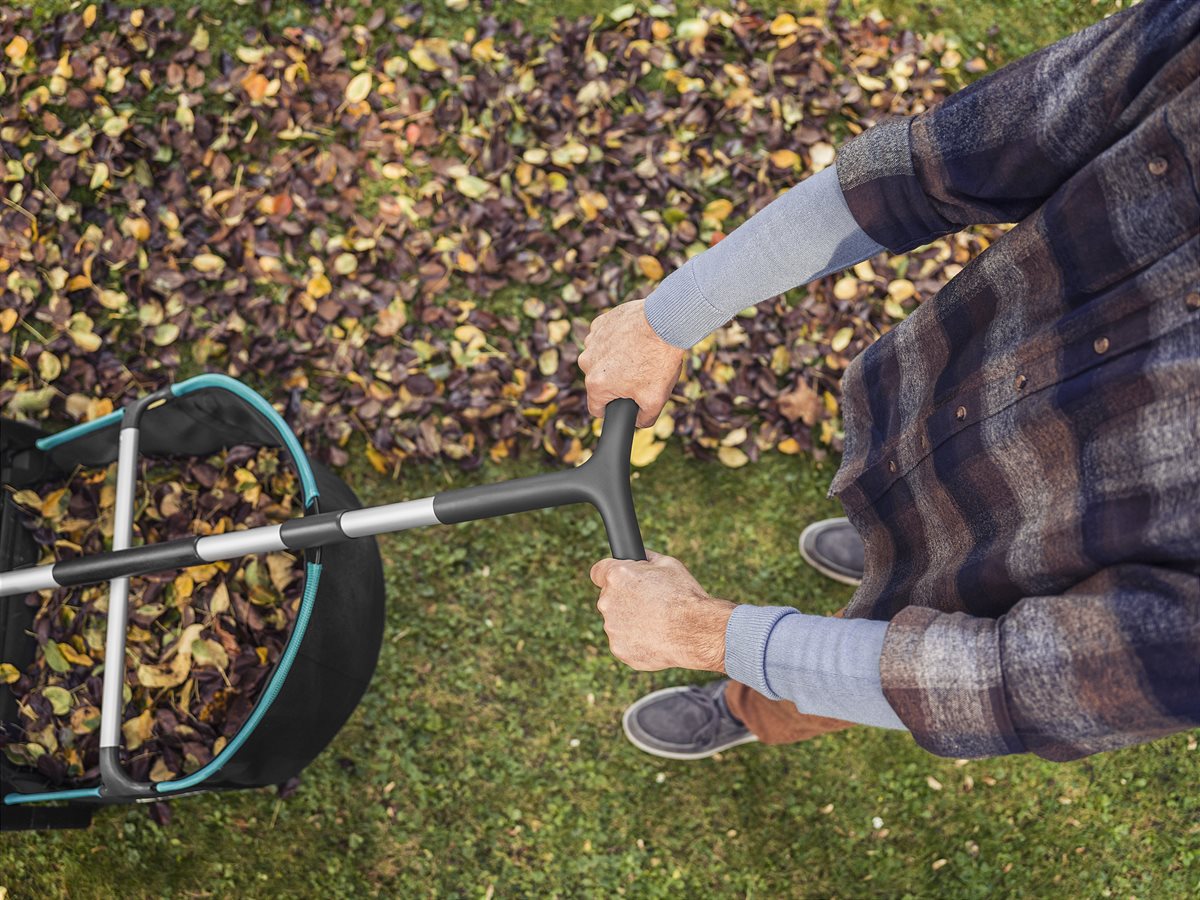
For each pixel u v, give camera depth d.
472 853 2.24
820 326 2.48
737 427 2.42
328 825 2.23
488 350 2.45
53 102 2.56
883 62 2.74
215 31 2.67
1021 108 1.03
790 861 2.27
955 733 0.96
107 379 2.38
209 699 2.11
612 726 2.31
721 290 1.26
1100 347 0.98
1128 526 0.91
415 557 2.37
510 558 2.38
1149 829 2.31
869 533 1.48
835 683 1.05
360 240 2.50
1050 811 2.31
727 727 2.23
